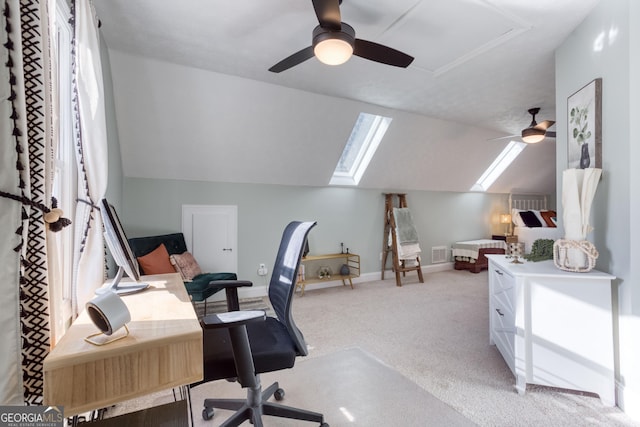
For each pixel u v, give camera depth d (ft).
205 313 11.53
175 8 6.64
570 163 7.52
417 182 18.20
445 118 14.30
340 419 5.64
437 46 8.11
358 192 16.83
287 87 10.86
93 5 6.18
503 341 7.49
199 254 12.89
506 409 5.89
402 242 16.33
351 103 12.21
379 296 13.84
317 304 12.65
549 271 6.47
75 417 4.07
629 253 5.75
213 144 11.80
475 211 21.44
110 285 5.49
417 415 5.74
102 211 4.39
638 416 5.52
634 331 5.67
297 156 13.46
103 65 8.02
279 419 5.72
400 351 8.37
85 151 5.22
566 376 6.15
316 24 7.18
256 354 4.49
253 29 7.42
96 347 3.05
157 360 3.25
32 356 3.12
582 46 7.07
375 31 7.43
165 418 3.65
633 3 5.62
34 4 3.19
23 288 3.05
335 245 16.19
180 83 9.78
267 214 14.26
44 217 3.27
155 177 12.07
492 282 8.42
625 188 5.83
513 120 14.62
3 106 2.68
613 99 6.11
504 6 6.54
